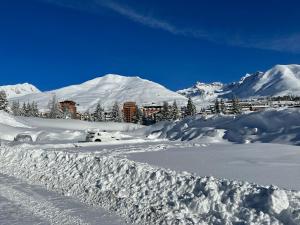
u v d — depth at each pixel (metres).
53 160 19.77
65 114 142.38
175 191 11.76
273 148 23.69
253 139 39.09
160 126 63.59
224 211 9.84
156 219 10.62
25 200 13.91
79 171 16.84
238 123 43.78
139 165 14.71
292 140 34.84
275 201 9.10
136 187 13.04
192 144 35.44
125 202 12.39
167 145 34.03
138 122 140.88
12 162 22.36
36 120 97.50
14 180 18.48
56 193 15.18
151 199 11.92
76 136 60.00
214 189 10.73
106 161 16.28
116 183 14.09
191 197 10.93
